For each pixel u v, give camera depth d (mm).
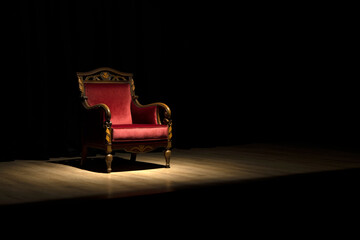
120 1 5934
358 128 7875
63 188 3719
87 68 5754
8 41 5254
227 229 3684
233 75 6910
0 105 5262
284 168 4742
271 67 7297
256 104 7223
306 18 7402
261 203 3977
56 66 5582
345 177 4465
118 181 4023
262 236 3572
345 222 4113
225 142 6898
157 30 6234
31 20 5395
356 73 7746
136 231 3395
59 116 5629
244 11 6883
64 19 5559
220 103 6820
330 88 7801
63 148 5656
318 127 7895
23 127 5434
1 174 4395
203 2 6531
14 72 5324
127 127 4516
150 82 6227
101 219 3305
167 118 4750
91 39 5762
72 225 3191
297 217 4070
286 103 7578
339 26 7535
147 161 5262
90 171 4570
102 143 4492
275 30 7219
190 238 3441
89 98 4945
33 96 5473
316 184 4297
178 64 6430
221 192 3787
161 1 6246
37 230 3076
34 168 4758
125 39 5996
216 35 6672
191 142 6590
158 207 3518
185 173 4438
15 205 3160
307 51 7547
